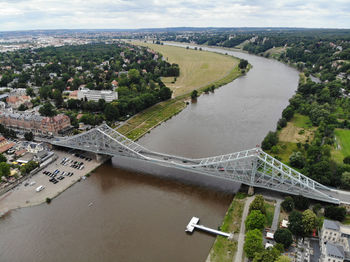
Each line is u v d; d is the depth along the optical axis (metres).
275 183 197.75
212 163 199.62
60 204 193.38
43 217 180.62
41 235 165.88
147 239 161.50
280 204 185.62
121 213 183.88
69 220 177.88
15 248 157.12
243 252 149.25
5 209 187.62
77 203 194.38
